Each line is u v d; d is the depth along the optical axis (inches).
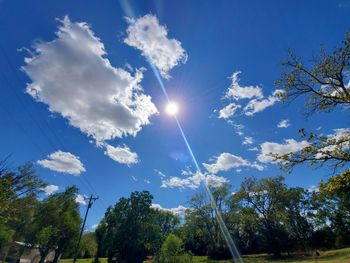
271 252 2394.2
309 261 1577.3
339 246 2213.3
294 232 2485.2
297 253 2253.9
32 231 1825.8
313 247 2364.7
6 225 1724.9
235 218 2541.8
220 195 2593.5
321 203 2417.6
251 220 2407.7
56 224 1937.7
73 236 2162.9
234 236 2662.4
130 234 2534.5
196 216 2615.7
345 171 573.0
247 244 2728.8
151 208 2765.7
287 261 1797.5
